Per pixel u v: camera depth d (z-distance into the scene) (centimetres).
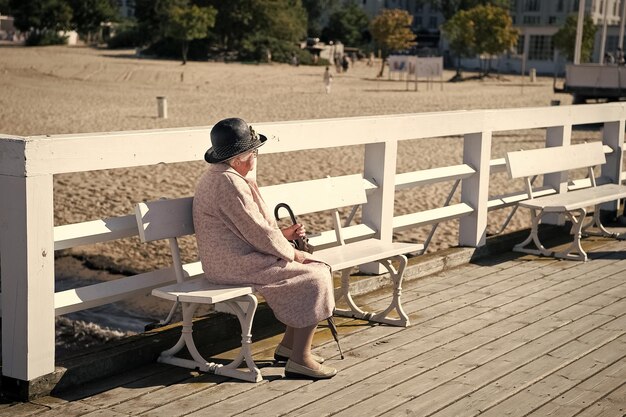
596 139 2288
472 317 556
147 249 1061
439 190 1434
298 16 8525
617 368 462
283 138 523
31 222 389
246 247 433
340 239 558
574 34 6619
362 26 10269
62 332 763
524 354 482
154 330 479
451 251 711
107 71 5075
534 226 746
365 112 2984
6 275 400
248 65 6600
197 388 422
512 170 723
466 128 688
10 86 3816
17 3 8656
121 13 11731
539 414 396
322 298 434
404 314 531
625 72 2684
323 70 6525
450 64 8650
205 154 435
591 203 745
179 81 4600
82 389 419
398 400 410
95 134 418
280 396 413
